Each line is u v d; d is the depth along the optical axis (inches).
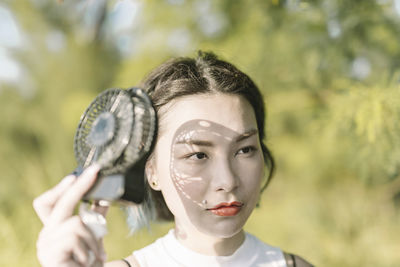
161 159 40.2
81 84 191.2
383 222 117.9
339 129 77.5
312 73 82.0
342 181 128.4
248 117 40.2
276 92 98.9
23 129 196.9
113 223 97.0
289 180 139.2
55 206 28.8
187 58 48.5
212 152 38.4
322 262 108.0
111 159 29.5
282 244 114.3
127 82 119.6
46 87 196.7
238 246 44.1
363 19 74.5
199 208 38.4
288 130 130.1
